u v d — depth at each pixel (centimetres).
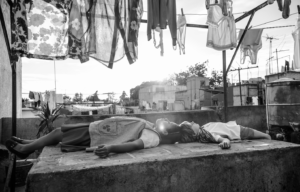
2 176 378
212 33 506
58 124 502
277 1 428
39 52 293
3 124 471
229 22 505
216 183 249
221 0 411
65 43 306
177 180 231
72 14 306
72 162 219
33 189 182
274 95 589
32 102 982
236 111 729
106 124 294
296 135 496
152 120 570
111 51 328
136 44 341
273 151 278
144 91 3334
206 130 341
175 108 2462
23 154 294
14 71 311
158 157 235
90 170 198
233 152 259
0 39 457
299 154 292
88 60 319
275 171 277
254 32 606
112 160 224
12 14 275
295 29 531
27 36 282
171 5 378
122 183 209
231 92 1991
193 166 239
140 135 304
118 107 2180
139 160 222
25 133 507
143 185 217
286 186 281
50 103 1127
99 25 324
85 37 315
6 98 498
